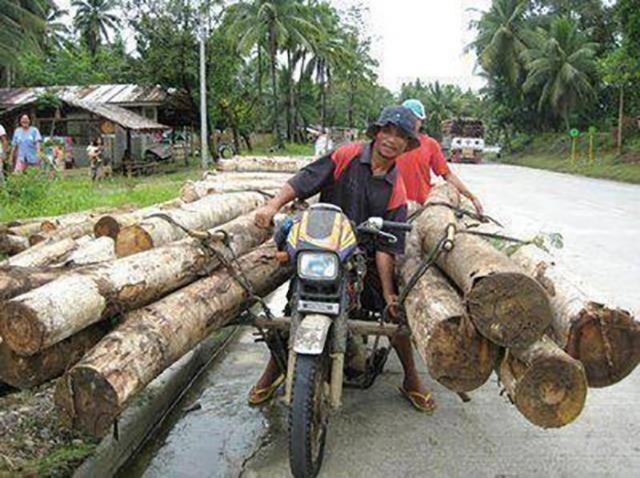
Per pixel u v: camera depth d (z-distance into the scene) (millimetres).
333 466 4109
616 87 43125
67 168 28141
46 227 6559
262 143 46375
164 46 30469
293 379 3703
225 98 32844
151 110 32562
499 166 44125
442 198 6320
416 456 4258
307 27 40969
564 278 3723
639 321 3357
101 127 28078
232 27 37406
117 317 3570
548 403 3230
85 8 58750
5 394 3434
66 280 3285
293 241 4008
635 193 21797
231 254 4562
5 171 14797
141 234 4523
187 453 4383
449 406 5039
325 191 4641
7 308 2930
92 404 3004
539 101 49531
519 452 4340
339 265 3867
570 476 4047
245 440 4535
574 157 40062
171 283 4043
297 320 3920
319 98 59688
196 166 31312
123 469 4203
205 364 5969
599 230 13008
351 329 4207
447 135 52156
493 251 3787
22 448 3965
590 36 49719
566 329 3381
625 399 5242
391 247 4449
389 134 4352
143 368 3234
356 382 4984
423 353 3611
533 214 15367
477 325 3320
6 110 28609
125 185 19406
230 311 4305
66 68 44844
